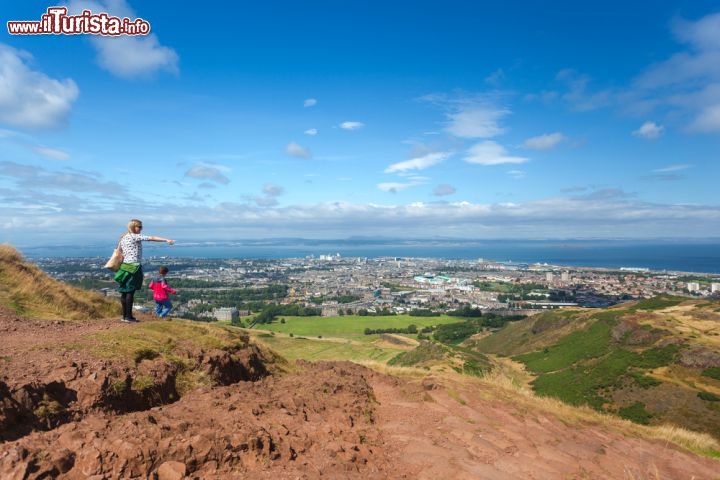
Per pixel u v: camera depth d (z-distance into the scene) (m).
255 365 9.32
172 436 4.54
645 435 10.20
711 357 40.22
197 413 5.54
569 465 6.75
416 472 5.41
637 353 46.94
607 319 63.28
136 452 4.01
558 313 76.81
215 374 7.59
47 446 3.98
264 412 6.23
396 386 10.12
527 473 6.02
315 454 5.22
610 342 53.78
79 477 3.76
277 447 5.05
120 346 6.68
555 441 7.84
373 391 9.63
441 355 44.75
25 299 12.16
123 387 5.53
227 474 4.36
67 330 8.55
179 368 7.05
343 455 5.30
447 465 5.62
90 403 5.05
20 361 5.45
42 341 7.38
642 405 38.06
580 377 46.69
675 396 37.25
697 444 10.41
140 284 10.12
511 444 7.07
